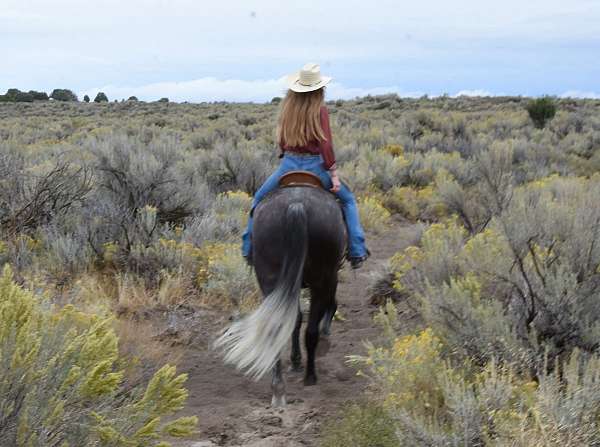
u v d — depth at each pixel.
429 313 5.75
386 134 27.11
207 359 6.82
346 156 20.19
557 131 30.62
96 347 3.70
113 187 11.03
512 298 5.76
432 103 58.34
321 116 5.89
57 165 10.38
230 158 15.59
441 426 4.34
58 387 3.50
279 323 5.02
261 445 4.95
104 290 8.09
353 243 6.11
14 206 9.72
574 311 5.29
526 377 4.88
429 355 4.99
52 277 8.10
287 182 5.91
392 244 12.57
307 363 6.04
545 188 10.78
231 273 8.42
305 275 5.57
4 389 3.31
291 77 5.99
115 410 3.90
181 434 3.87
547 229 6.20
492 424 4.18
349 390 5.98
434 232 8.84
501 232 6.75
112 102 75.06
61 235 9.06
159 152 13.93
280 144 6.09
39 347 3.48
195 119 43.31
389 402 4.70
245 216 11.25
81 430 3.54
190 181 13.14
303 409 5.59
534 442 3.88
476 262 6.27
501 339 5.04
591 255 5.77
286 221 5.27
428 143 24.89
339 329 7.94
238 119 39.03
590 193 7.38
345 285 9.96
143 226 9.74
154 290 8.30
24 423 3.22
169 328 7.32
